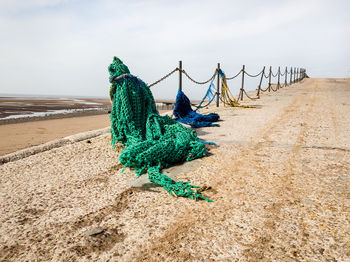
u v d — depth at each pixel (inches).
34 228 86.7
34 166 145.6
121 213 95.2
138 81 179.5
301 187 112.9
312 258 69.2
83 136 209.2
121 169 140.1
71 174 133.6
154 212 95.1
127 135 168.1
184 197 106.3
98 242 78.7
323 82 1249.4
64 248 76.2
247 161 149.3
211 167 140.3
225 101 472.4
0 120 626.8
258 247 74.2
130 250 74.7
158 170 130.5
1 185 121.0
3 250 75.8
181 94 289.1
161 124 179.2
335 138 198.7
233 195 106.9
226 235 80.1
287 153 163.3
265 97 580.7
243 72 510.6
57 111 966.4
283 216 89.9
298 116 307.6
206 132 231.1
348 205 95.9
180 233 81.9
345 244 74.5
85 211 97.0
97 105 1434.5
